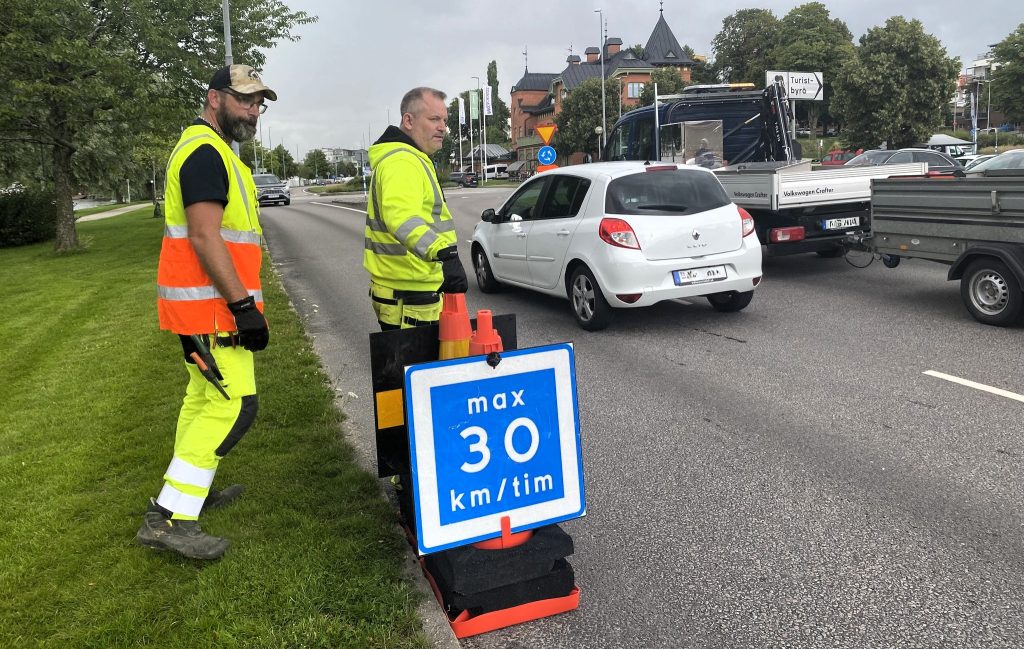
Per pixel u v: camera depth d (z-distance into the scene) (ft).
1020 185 21.57
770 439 15.15
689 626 9.29
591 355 22.04
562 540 9.37
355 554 10.17
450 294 10.17
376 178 11.00
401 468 10.33
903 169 33.99
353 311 29.86
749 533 11.49
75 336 25.86
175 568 10.07
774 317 25.86
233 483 12.69
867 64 181.98
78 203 256.11
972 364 19.42
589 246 24.36
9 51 47.52
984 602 9.54
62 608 9.27
